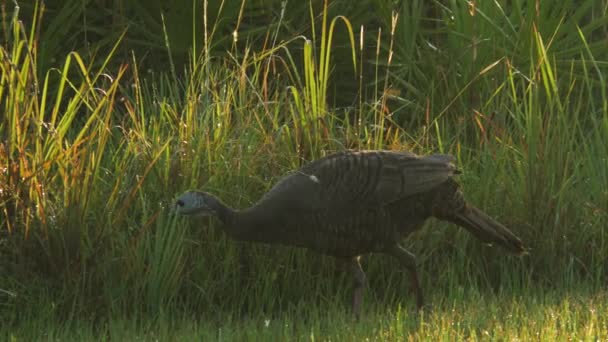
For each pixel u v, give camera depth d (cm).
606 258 1914
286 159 1858
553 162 1928
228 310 1777
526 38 2272
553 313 1600
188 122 1858
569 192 1930
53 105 2269
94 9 2436
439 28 2438
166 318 1684
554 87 1977
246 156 1855
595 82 2298
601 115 2292
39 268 1723
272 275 1780
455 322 1617
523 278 1877
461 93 2212
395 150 1841
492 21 2312
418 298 1712
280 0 2370
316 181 1634
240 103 1923
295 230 1642
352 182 1636
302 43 2394
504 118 2056
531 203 1914
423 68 2348
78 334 1605
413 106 2266
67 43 2344
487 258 1905
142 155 1830
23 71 1745
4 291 1662
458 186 1706
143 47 2373
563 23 2477
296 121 1873
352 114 2383
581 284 1856
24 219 1720
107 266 1716
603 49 2344
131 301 1720
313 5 2389
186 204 1627
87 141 1867
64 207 1722
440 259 1891
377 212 1648
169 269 1716
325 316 1712
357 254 1681
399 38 2391
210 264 1781
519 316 1636
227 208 1641
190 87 1998
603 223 1919
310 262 1820
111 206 1756
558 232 1900
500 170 1953
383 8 2369
